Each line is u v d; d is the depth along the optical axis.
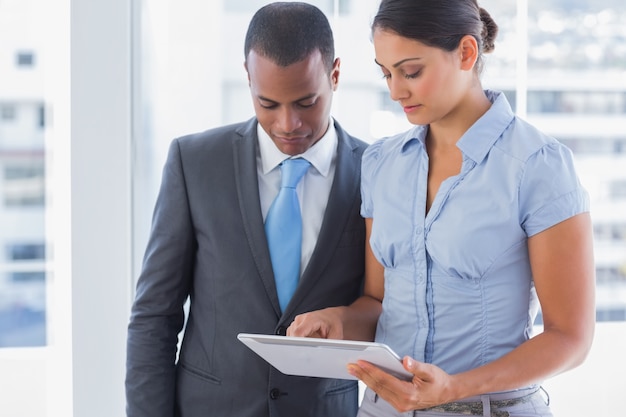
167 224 1.67
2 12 7.05
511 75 2.08
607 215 2.31
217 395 1.62
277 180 1.67
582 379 2.21
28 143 7.57
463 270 1.41
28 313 7.92
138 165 2.05
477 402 1.41
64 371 2.16
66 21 2.05
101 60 2.00
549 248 1.38
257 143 1.69
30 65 7.30
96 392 2.05
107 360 2.05
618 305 2.31
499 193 1.40
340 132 1.73
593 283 1.39
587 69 2.25
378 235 1.53
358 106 2.06
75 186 2.02
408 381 1.33
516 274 1.42
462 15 1.38
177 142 1.72
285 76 1.51
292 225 1.63
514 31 2.07
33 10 7.00
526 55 2.07
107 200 2.03
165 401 1.66
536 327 2.23
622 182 2.29
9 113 7.43
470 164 1.43
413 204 1.49
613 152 2.28
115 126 2.02
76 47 2.00
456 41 1.38
